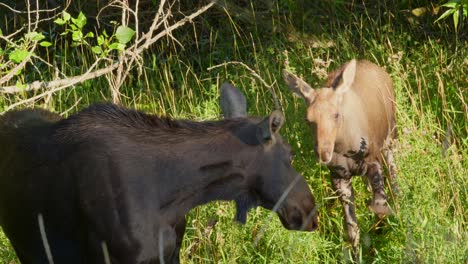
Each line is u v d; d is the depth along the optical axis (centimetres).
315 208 1034
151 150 987
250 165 997
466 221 1272
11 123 1063
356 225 1318
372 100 1434
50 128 1023
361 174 1381
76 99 1633
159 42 1966
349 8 2011
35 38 1345
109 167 973
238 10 1986
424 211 1232
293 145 1458
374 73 1491
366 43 1822
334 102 1314
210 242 1243
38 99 1577
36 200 1005
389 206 1251
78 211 982
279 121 975
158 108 1631
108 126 995
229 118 1022
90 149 982
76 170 981
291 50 1833
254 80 1588
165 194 984
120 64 1470
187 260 1234
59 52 1936
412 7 1973
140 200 973
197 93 1714
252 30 1970
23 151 1022
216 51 1919
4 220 1048
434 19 1911
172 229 1002
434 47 1739
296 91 1357
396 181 1300
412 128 1384
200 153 990
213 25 2033
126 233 966
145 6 2033
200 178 991
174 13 1964
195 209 1271
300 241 1222
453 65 1688
